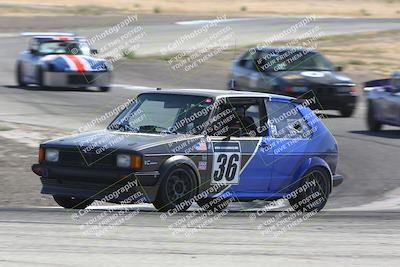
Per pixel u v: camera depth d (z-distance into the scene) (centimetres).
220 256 2047
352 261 2044
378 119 5541
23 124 5103
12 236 2211
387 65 10462
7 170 3703
